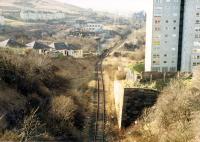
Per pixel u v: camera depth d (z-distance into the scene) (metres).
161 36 60.66
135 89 50.31
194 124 36.22
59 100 48.41
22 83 48.59
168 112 42.69
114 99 64.06
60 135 41.81
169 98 44.38
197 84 45.28
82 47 147.88
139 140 44.12
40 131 39.31
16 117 39.56
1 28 193.12
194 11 59.69
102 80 78.62
